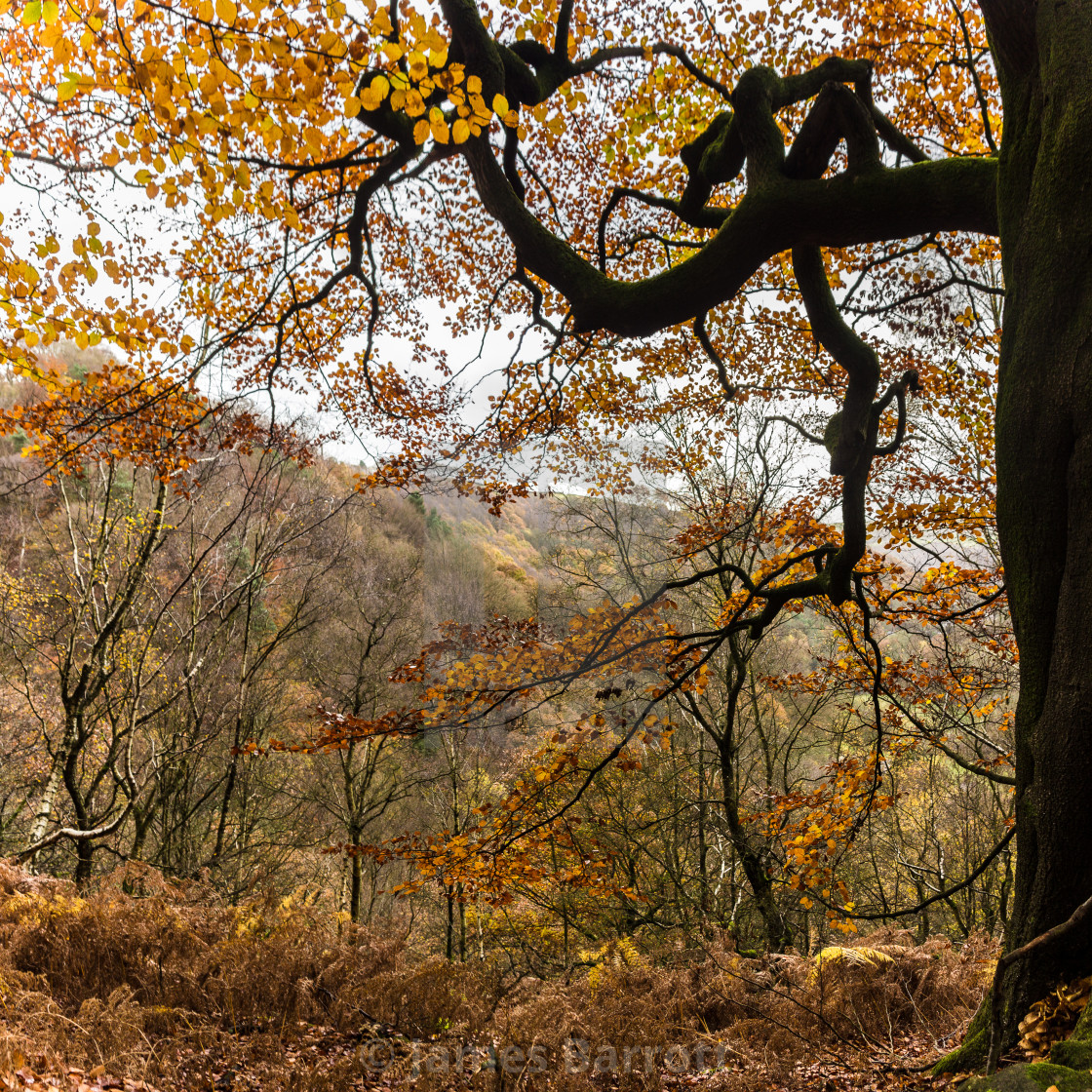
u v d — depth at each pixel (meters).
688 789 10.77
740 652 9.34
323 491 12.30
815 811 7.09
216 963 4.97
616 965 6.43
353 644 12.55
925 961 5.79
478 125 4.00
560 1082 3.91
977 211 3.68
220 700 12.61
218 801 12.89
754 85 4.33
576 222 9.49
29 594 11.64
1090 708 2.75
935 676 7.89
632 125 8.53
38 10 3.47
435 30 3.67
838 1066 4.28
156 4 3.69
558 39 5.10
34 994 4.14
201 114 4.21
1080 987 2.64
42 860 10.20
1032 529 3.01
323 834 13.60
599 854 6.81
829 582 4.73
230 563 12.44
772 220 4.01
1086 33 3.09
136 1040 3.94
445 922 13.67
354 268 5.61
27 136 5.81
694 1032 4.99
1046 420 2.97
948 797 12.94
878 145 3.88
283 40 3.80
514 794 5.01
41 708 11.77
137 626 11.63
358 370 8.08
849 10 7.57
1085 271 2.95
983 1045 2.85
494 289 9.38
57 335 5.91
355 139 6.68
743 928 9.38
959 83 7.48
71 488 11.78
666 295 4.17
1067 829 2.77
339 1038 4.51
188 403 6.88
